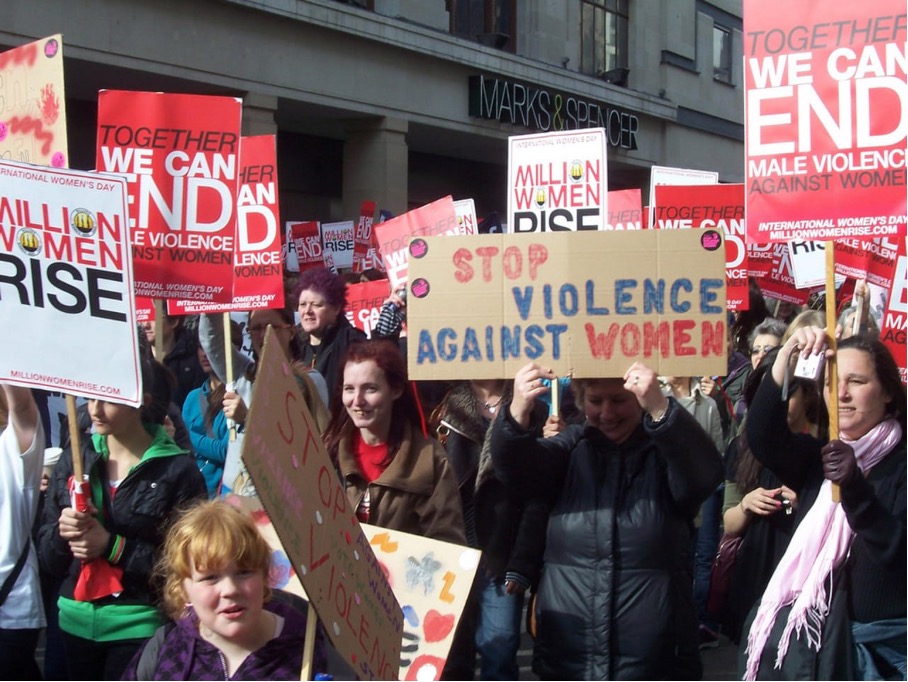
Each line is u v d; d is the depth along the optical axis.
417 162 24.62
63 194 4.33
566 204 7.09
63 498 4.42
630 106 26.61
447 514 4.41
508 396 5.33
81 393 4.30
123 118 5.81
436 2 21.23
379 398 4.40
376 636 3.20
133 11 15.59
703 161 31.02
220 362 6.57
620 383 4.30
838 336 6.35
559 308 4.44
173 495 4.36
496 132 22.72
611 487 4.17
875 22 4.22
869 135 4.23
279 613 3.37
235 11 17.12
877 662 3.75
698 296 4.38
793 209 4.30
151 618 4.30
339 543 3.06
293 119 20.38
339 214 23.12
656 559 4.07
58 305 4.33
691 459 3.97
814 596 3.77
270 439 2.73
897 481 3.76
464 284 4.52
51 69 4.86
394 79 20.28
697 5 30.38
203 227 5.82
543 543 4.66
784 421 3.99
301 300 7.41
